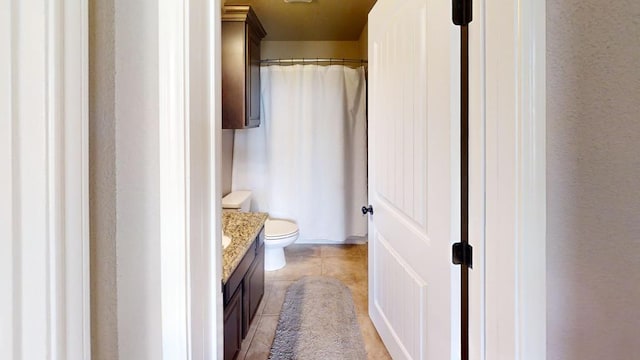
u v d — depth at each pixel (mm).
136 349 640
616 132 743
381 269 2021
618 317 762
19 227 462
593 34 740
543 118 752
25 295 467
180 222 621
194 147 639
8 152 455
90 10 568
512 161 790
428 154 1314
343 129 3887
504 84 814
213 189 701
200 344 662
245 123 3016
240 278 1976
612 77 738
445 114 1150
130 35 620
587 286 765
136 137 625
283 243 3209
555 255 767
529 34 748
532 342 772
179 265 624
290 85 3836
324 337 2230
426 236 1355
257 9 3211
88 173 540
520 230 776
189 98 623
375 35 1999
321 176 3898
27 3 458
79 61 514
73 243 510
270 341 2189
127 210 633
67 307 502
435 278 1271
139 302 638
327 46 4324
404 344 1643
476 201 944
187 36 616
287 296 2814
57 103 482
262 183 3891
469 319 999
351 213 4027
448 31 1114
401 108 1596
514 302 796
